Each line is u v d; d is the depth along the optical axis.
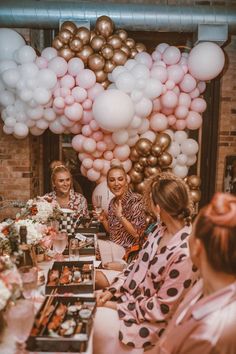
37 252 2.29
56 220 2.64
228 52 4.36
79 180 4.66
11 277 1.45
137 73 3.47
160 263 1.93
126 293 2.10
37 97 3.38
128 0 4.26
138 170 3.90
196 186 3.94
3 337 1.42
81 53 3.48
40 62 3.47
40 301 1.76
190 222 1.95
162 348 1.15
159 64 3.63
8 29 3.59
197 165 4.73
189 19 3.66
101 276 2.45
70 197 3.49
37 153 4.56
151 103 3.57
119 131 3.58
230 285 1.06
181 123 3.83
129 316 1.95
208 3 4.28
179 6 3.68
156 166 3.84
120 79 3.42
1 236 2.07
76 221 2.97
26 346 1.39
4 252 2.07
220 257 1.05
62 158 4.68
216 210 1.11
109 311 2.02
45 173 4.71
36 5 3.57
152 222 3.00
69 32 3.48
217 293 1.06
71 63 3.46
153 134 3.81
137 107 3.52
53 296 1.73
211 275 1.10
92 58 3.46
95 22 3.66
